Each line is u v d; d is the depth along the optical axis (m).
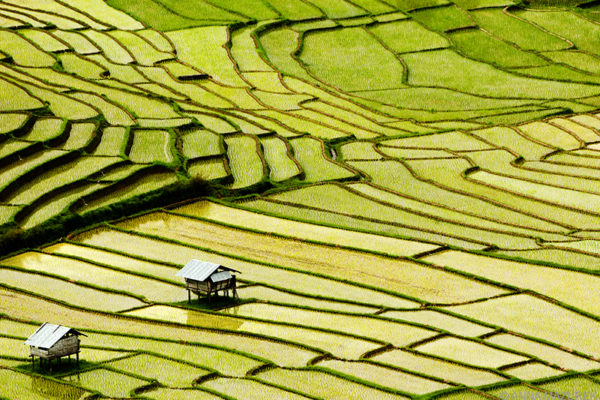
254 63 152.25
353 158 116.38
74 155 106.88
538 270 84.75
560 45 166.62
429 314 77.75
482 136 124.00
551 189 105.62
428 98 143.38
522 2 183.75
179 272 80.06
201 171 107.50
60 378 65.44
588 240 91.75
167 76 143.00
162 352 70.44
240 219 96.44
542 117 133.62
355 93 144.88
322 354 70.75
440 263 86.50
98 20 163.50
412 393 65.19
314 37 165.50
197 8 173.12
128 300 80.12
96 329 74.50
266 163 110.94
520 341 73.44
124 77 140.25
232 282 79.81
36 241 90.38
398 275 84.44
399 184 107.31
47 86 130.25
